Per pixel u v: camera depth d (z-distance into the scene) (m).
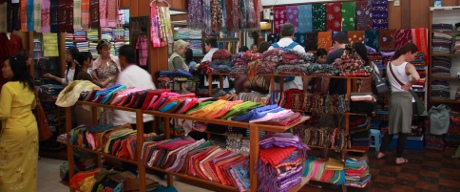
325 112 3.76
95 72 4.82
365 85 3.91
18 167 3.47
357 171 3.78
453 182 4.22
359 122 3.70
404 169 4.71
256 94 4.15
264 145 2.27
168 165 2.57
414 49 4.62
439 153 5.42
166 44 4.68
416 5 6.05
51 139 5.49
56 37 6.20
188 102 2.55
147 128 4.14
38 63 6.11
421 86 5.57
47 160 5.28
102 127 3.28
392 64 4.77
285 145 2.30
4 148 3.40
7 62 3.40
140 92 2.79
